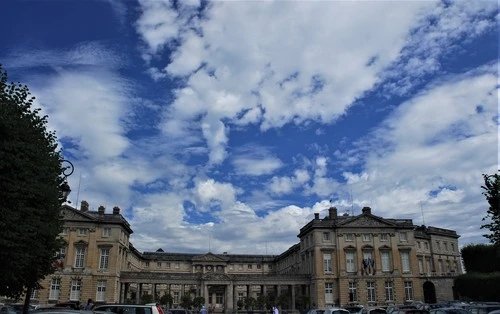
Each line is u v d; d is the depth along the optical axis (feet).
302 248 328.90
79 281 268.62
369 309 144.77
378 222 297.74
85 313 59.06
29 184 77.25
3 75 80.64
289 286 314.14
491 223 104.94
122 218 291.99
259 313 288.10
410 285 288.10
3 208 72.38
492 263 271.69
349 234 294.66
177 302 374.63
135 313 91.15
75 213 279.08
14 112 79.20
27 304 92.99
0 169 73.41
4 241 71.20
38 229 80.89
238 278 309.63
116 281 277.23
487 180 106.83
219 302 386.11
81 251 274.98
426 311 120.16
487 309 111.45
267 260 441.27
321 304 281.54
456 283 274.98
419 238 337.72
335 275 287.69
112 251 277.03
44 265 94.32
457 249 372.58
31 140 82.07
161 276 301.84
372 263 287.28
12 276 78.13
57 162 93.91
